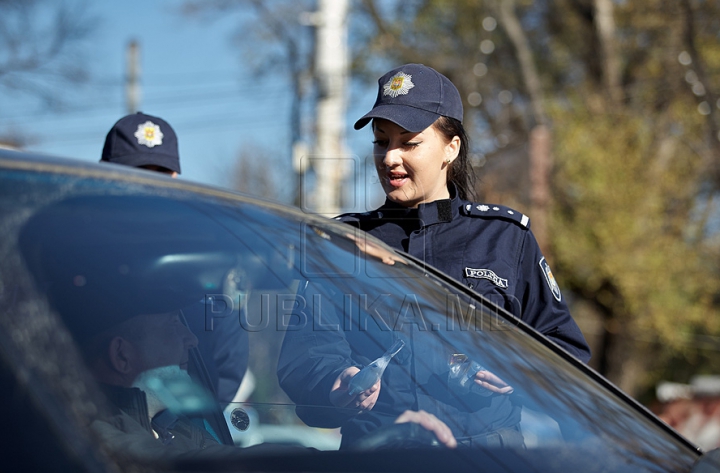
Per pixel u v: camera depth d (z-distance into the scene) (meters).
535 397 1.63
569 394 1.68
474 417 1.57
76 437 1.08
